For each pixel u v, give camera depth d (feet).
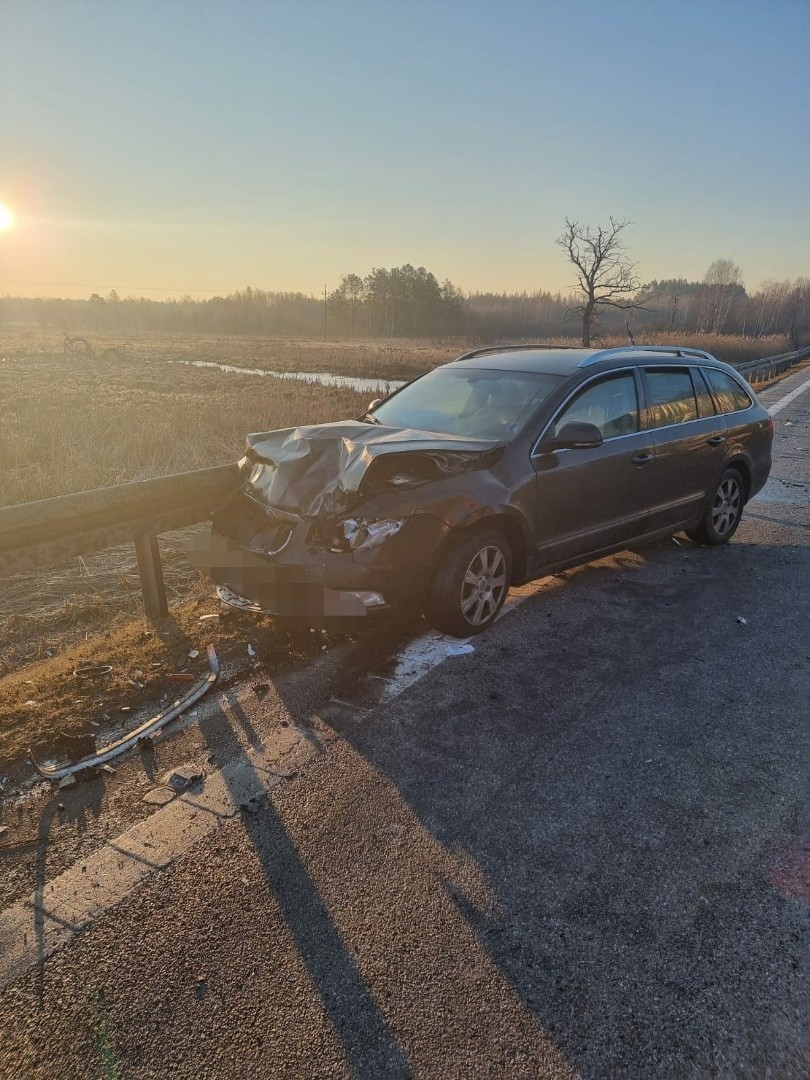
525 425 15.16
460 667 13.23
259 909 7.64
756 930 7.41
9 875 8.16
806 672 13.25
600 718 11.55
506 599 16.75
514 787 9.76
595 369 16.79
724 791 9.73
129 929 7.38
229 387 79.41
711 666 13.43
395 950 7.14
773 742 10.94
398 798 9.49
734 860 8.43
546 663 13.46
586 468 15.81
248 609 13.29
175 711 11.52
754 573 18.97
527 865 8.30
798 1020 6.43
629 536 17.84
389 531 12.51
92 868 8.25
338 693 12.24
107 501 12.92
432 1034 6.29
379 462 12.76
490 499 13.75
